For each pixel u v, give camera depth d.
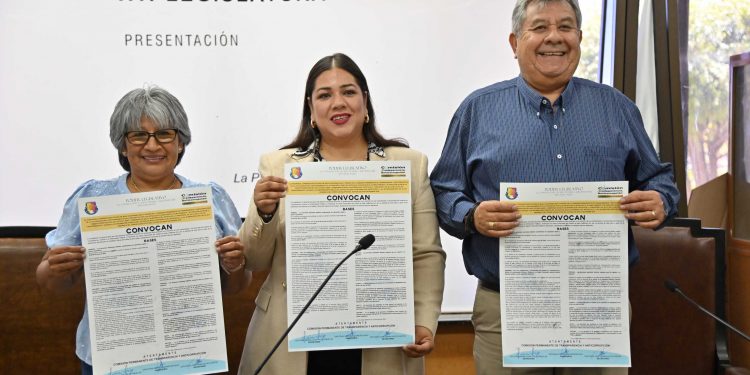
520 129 1.83
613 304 1.66
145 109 1.67
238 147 2.61
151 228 1.62
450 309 2.70
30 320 2.27
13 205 2.53
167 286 1.62
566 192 1.66
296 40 2.60
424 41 2.64
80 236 1.70
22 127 2.52
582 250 1.67
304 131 1.84
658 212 1.64
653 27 2.75
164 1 2.55
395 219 1.68
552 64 1.79
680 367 2.35
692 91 2.80
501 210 1.66
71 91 2.53
